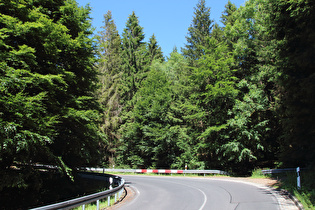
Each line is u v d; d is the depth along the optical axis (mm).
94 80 15984
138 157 34969
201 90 27719
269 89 23641
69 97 13422
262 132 23141
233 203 9305
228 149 23250
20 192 13148
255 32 24312
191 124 32906
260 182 17438
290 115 15438
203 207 8656
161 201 10383
